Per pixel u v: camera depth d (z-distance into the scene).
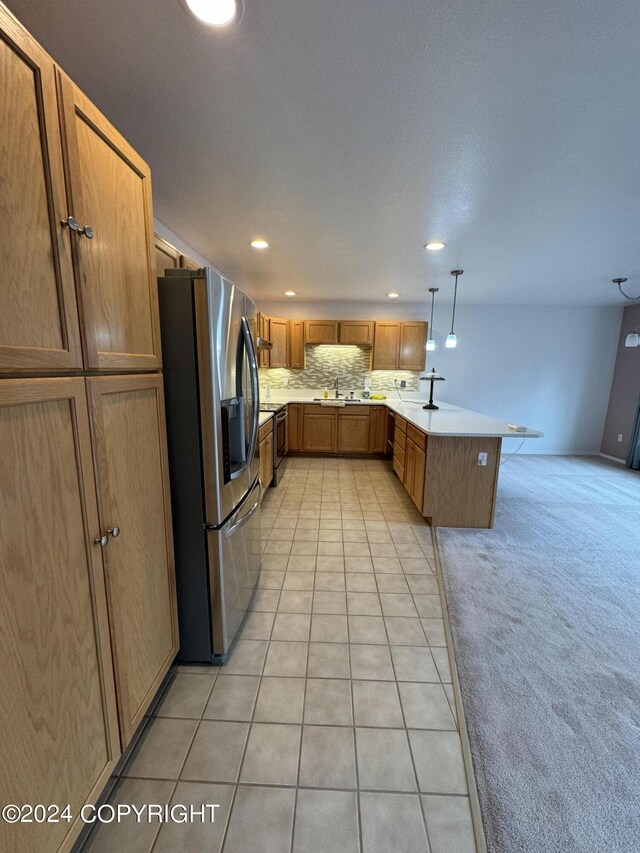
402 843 1.03
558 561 2.58
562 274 3.83
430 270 3.74
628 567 2.51
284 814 1.09
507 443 6.02
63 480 0.87
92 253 0.96
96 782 1.01
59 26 1.03
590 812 1.11
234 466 1.78
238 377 1.75
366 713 1.42
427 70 1.19
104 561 1.03
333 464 5.26
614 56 1.12
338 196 2.12
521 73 1.20
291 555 2.63
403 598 2.14
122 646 1.13
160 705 1.44
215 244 3.00
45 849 0.83
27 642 0.77
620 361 5.57
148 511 1.29
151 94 1.31
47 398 0.80
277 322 5.31
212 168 1.82
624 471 4.98
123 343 1.12
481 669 1.63
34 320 0.77
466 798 1.14
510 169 1.81
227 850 1.01
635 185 1.96
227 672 1.61
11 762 0.73
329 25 1.03
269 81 1.25
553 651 1.75
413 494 3.42
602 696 1.51
